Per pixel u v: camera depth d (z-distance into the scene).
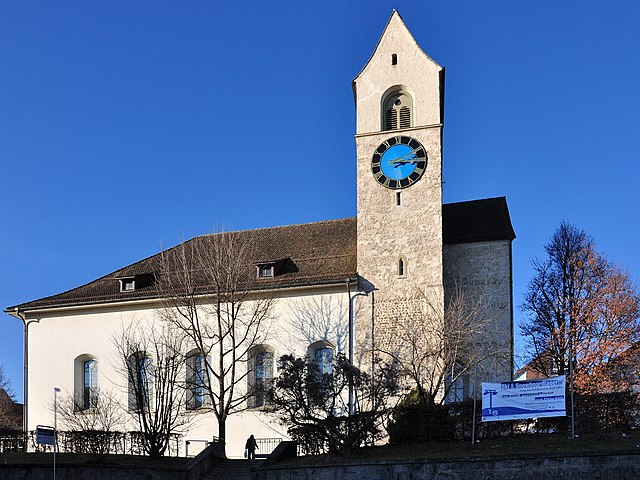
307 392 32.34
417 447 32.53
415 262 44.09
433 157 45.28
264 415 44.31
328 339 44.09
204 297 45.91
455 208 50.28
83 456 37.25
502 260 45.59
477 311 42.09
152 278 49.84
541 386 30.17
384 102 47.16
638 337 47.22
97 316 48.84
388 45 47.44
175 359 43.78
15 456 37.59
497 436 32.09
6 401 79.88
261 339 45.12
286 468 30.59
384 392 34.09
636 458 26.31
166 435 39.34
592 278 49.34
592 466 26.69
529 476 27.27
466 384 43.56
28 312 50.19
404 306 43.53
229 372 45.56
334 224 51.66
